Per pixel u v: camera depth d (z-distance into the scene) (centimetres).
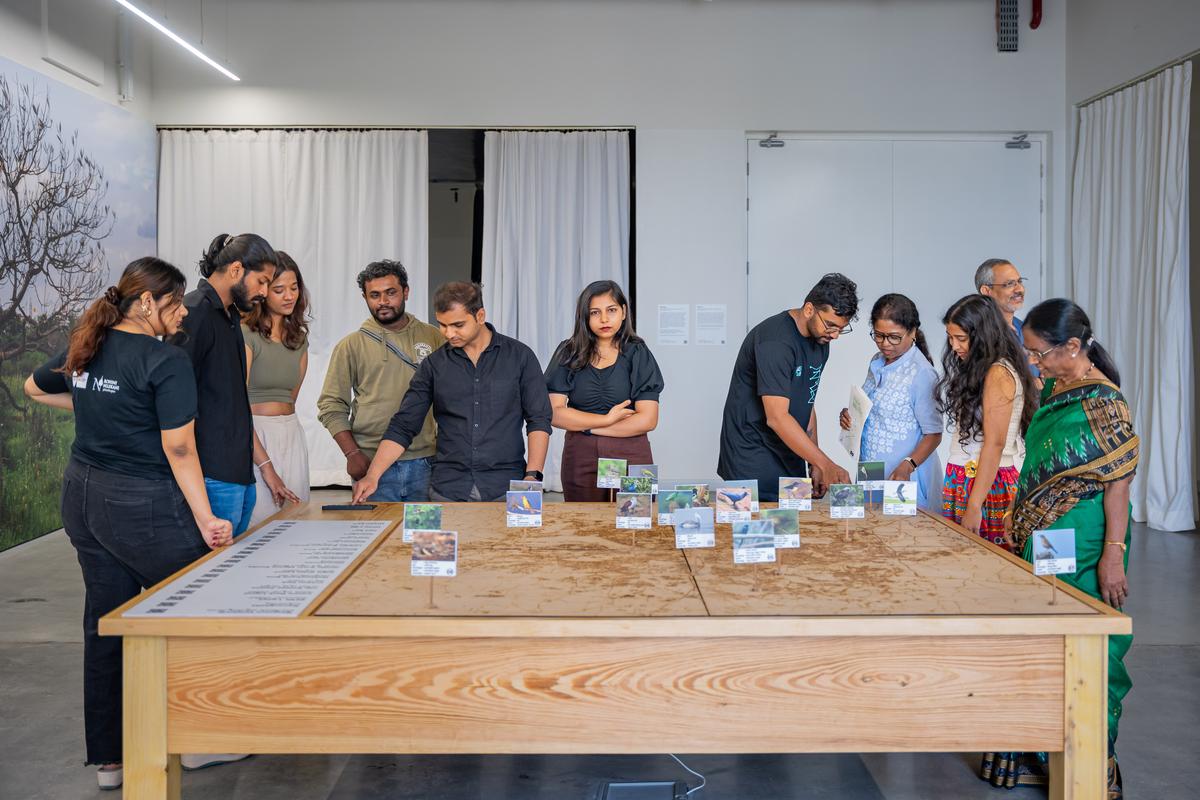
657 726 188
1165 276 637
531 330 768
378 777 280
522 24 756
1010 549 278
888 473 350
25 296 578
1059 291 773
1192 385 637
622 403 362
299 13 752
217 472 281
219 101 754
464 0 754
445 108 757
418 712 187
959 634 186
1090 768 189
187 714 186
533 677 187
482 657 186
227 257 277
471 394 335
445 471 340
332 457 770
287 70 754
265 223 762
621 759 294
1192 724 314
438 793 269
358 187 763
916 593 206
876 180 771
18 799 262
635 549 250
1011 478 315
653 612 191
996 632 186
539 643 186
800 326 325
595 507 312
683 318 769
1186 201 626
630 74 760
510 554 244
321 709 186
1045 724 189
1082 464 249
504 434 339
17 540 582
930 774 282
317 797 267
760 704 187
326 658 186
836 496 266
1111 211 705
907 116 761
